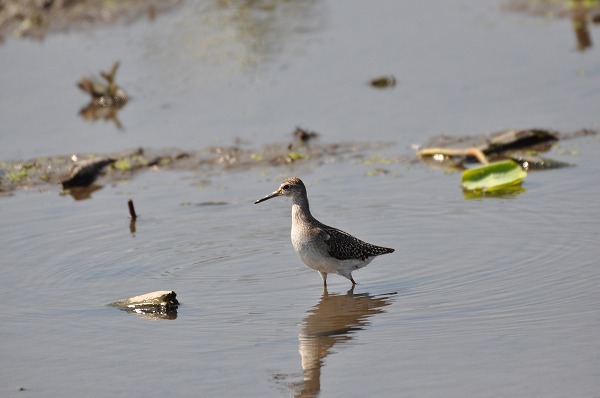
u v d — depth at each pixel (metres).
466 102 22.36
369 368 11.30
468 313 12.66
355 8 29.94
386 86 23.70
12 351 12.03
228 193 18.06
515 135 19.50
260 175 18.97
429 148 19.77
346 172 18.84
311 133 20.83
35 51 26.61
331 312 12.99
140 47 26.44
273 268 14.68
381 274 14.27
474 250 14.78
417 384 10.86
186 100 23.41
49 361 11.74
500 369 11.10
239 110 22.66
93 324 12.77
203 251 15.35
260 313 13.03
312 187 18.05
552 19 27.70
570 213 16.00
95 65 25.25
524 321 12.30
